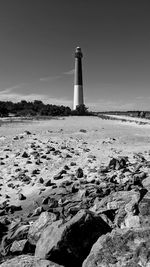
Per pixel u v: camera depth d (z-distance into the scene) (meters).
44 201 16.48
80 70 106.50
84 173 21.38
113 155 26.81
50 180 19.56
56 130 42.78
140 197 12.68
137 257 8.30
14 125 49.22
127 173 20.36
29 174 21.86
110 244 8.87
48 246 9.88
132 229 9.27
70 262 9.82
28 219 14.27
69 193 17.52
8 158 26.16
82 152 28.02
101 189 16.89
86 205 14.72
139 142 34.28
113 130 45.16
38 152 27.52
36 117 72.81
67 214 14.00
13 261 8.95
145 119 75.00
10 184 19.70
